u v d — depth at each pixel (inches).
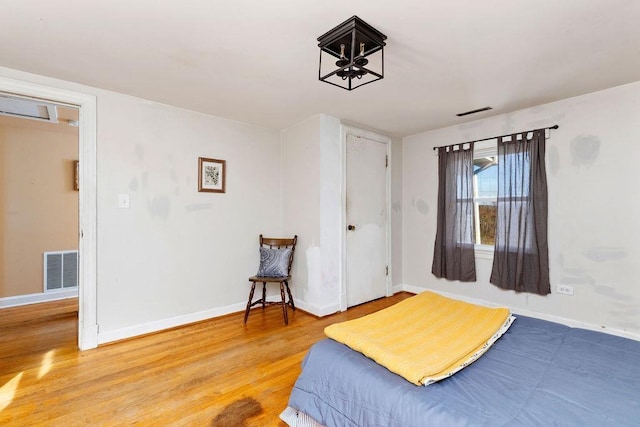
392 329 66.1
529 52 79.7
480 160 140.9
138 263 109.4
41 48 77.5
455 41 74.5
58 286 157.9
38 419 64.7
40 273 153.6
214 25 68.0
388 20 66.1
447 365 50.5
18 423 63.4
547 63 85.9
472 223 139.7
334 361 56.9
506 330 67.7
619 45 76.2
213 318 127.2
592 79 96.7
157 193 113.8
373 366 53.4
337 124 135.9
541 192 117.7
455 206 145.7
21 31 70.1
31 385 77.4
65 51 79.0
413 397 44.5
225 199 131.5
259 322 122.8
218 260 129.3
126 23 67.3
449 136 149.7
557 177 115.3
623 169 101.9
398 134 164.4
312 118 132.6
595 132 107.0
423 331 65.0
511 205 125.5
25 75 90.4
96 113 101.3
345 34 68.7
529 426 37.6
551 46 76.8
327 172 132.0
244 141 138.0
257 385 77.7
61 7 61.7
